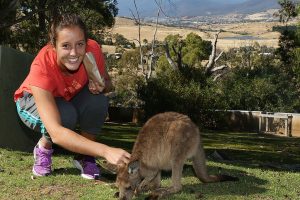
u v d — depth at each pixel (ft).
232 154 47.24
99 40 104.99
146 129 16.21
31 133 27.63
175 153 15.83
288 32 92.53
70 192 15.84
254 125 86.53
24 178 17.13
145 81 107.34
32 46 72.02
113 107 98.22
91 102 17.06
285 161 43.11
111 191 15.89
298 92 96.12
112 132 66.33
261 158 44.96
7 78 25.21
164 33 342.85
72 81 15.81
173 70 91.30
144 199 15.62
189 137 16.08
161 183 17.35
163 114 16.67
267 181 18.37
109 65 138.72
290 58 95.61
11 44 71.05
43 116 11.74
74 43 11.96
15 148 26.00
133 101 105.91
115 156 9.23
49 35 12.58
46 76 14.62
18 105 16.89
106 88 17.42
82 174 17.44
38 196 15.40
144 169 15.79
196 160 16.92
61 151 25.17
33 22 70.13
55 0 47.60
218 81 102.01
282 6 89.30
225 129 87.56
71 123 16.19
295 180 19.10
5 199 15.07
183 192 16.14
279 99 93.25
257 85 94.48
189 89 84.84
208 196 15.72
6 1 47.32
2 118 24.54
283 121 84.43
